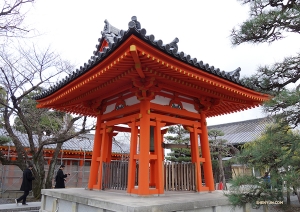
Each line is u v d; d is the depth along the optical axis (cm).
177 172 772
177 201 562
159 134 706
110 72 618
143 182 636
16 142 1490
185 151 1900
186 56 568
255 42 681
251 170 511
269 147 459
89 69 628
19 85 1446
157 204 509
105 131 854
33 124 1584
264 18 619
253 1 706
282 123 491
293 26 612
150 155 675
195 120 860
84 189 859
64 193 741
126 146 2447
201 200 595
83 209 654
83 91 786
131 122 752
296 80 657
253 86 727
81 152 2127
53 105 961
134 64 567
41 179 1503
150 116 698
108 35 891
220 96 815
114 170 785
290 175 412
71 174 2103
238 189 488
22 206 1174
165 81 689
